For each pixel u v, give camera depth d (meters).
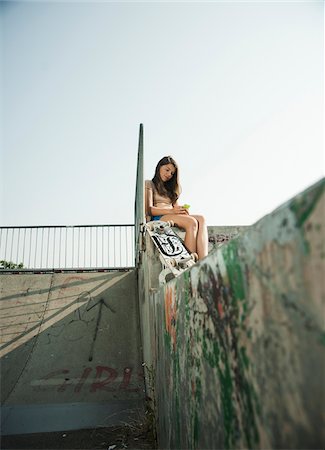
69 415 4.94
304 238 0.96
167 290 3.38
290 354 1.04
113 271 8.88
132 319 7.34
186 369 2.49
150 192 7.36
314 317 0.91
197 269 2.17
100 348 6.56
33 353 6.36
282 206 1.09
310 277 0.93
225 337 1.64
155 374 4.34
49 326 7.02
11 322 7.08
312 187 0.93
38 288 8.13
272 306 1.15
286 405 1.06
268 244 1.18
